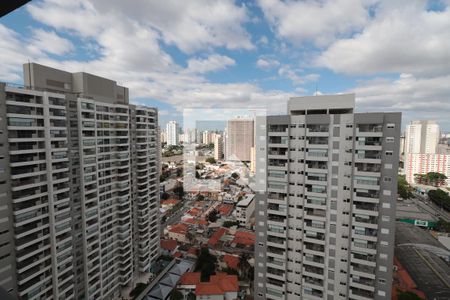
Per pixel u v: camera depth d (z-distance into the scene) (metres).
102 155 37.75
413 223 82.38
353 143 27.16
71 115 32.62
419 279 52.34
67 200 31.95
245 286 49.09
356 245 27.86
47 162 29.23
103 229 38.84
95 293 37.41
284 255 31.14
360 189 27.27
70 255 32.84
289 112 31.52
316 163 29.16
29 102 27.20
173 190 106.62
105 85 39.03
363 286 27.72
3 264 25.52
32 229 27.88
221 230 71.75
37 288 28.67
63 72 33.84
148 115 48.09
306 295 30.69
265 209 31.89
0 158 24.80
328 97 29.44
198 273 50.03
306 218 29.98
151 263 51.06
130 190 43.84
